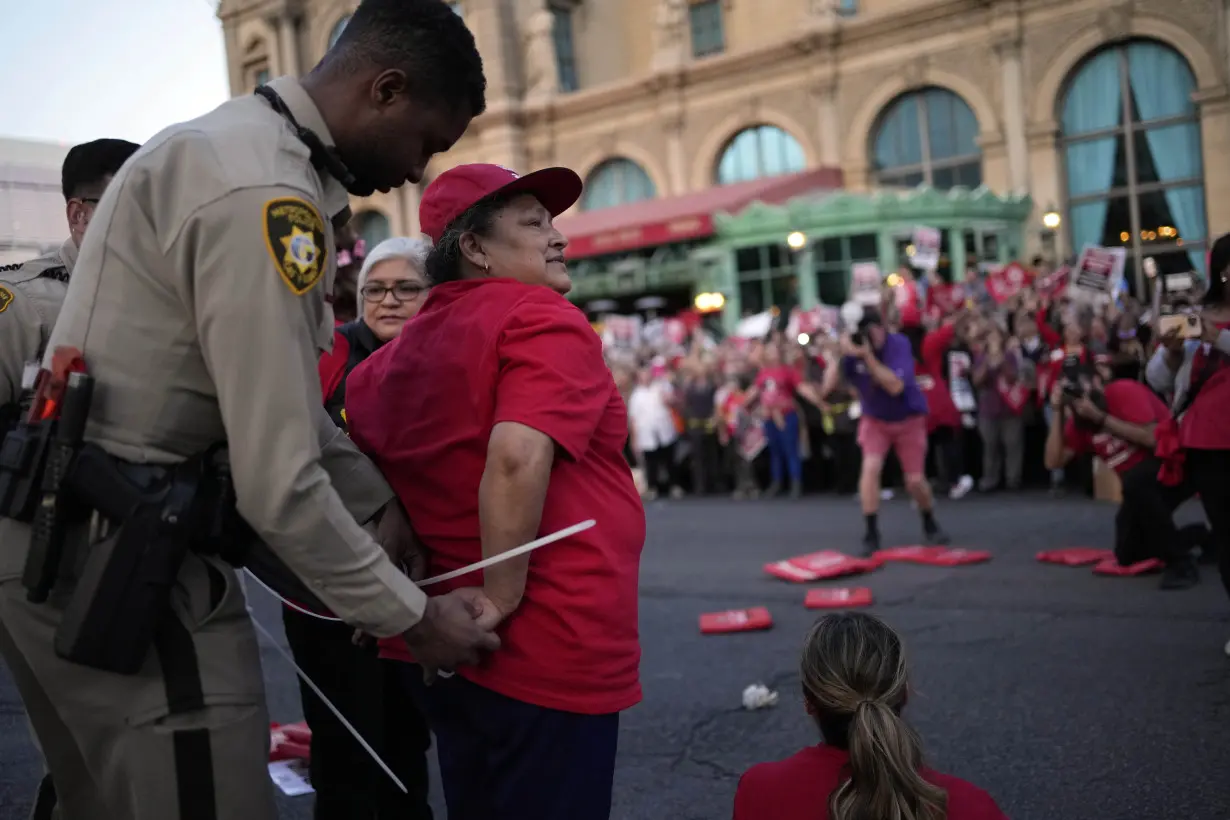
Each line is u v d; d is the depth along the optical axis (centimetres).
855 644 221
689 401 1430
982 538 867
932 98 2325
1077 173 2172
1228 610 578
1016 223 2130
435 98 201
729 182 2617
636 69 2948
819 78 2406
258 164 179
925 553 792
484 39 2853
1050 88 2148
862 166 2383
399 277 315
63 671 187
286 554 179
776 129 2533
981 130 2231
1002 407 1151
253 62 2745
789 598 695
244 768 189
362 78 197
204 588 190
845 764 220
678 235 2192
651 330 1833
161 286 181
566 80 3003
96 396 182
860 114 2378
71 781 209
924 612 627
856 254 2014
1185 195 2069
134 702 185
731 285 2120
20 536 190
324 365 311
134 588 178
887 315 1111
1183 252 2077
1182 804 348
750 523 1085
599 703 214
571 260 2406
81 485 178
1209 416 482
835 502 1209
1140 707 438
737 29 2748
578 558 213
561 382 208
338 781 292
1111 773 376
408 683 232
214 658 189
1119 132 2119
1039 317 1162
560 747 212
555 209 236
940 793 205
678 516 1207
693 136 2617
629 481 229
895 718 208
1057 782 372
